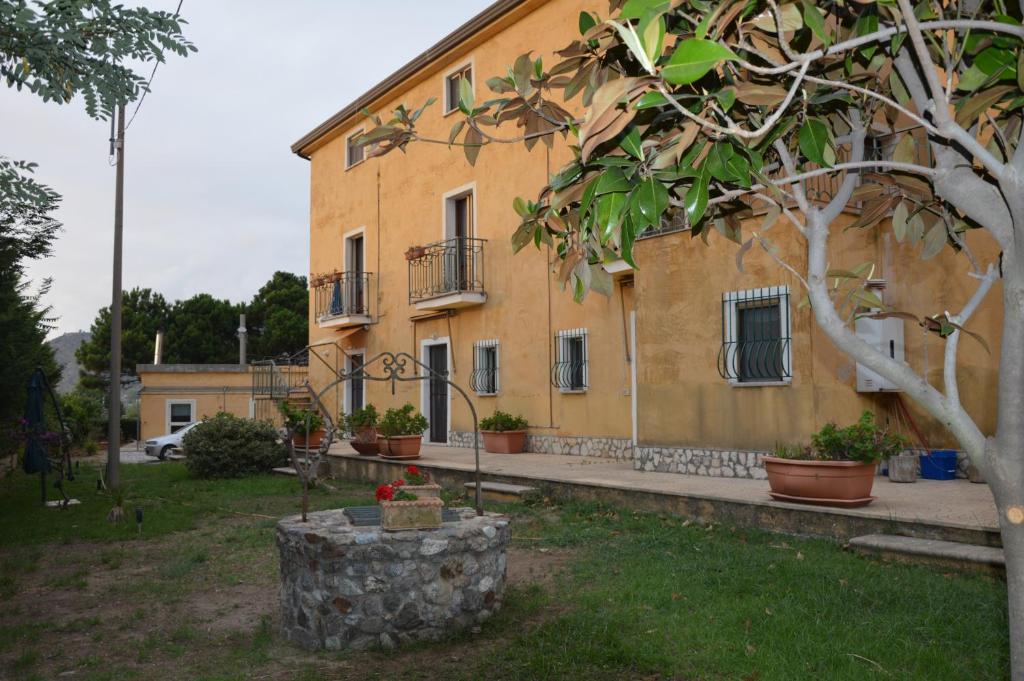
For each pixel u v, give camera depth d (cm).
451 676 394
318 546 445
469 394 1479
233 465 1359
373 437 1351
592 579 562
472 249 1462
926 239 303
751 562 578
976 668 371
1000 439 206
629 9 173
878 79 268
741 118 238
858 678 361
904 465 827
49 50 455
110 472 1262
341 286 1844
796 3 208
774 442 827
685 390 924
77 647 462
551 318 1298
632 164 203
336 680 396
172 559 703
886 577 521
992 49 211
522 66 272
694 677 376
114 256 1274
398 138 299
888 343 862
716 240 895
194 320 3800
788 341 819
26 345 1196
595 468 1032
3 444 1208
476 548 470
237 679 396
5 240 988
